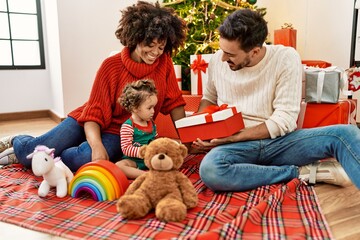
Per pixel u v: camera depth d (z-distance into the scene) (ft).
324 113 4.71
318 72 4.64
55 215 3.20
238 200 3.50
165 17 4.12
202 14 7.26
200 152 4.47
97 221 3.06
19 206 3.43
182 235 2.75
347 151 3.40
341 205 3.47
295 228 2.87
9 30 10.20
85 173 3.59
